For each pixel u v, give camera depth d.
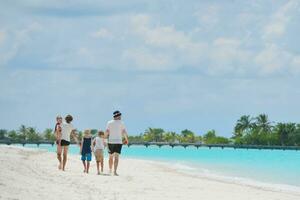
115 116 26.16
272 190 24.20
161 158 70.94
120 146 26.38
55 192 16.03
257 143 197.00
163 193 19.14
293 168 49.53
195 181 26.09
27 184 16.91
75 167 31.77
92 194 16.75
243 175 37.94
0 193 14.35
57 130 27.34
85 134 27.66
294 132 195.50
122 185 20.86
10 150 44.97
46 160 36.59
